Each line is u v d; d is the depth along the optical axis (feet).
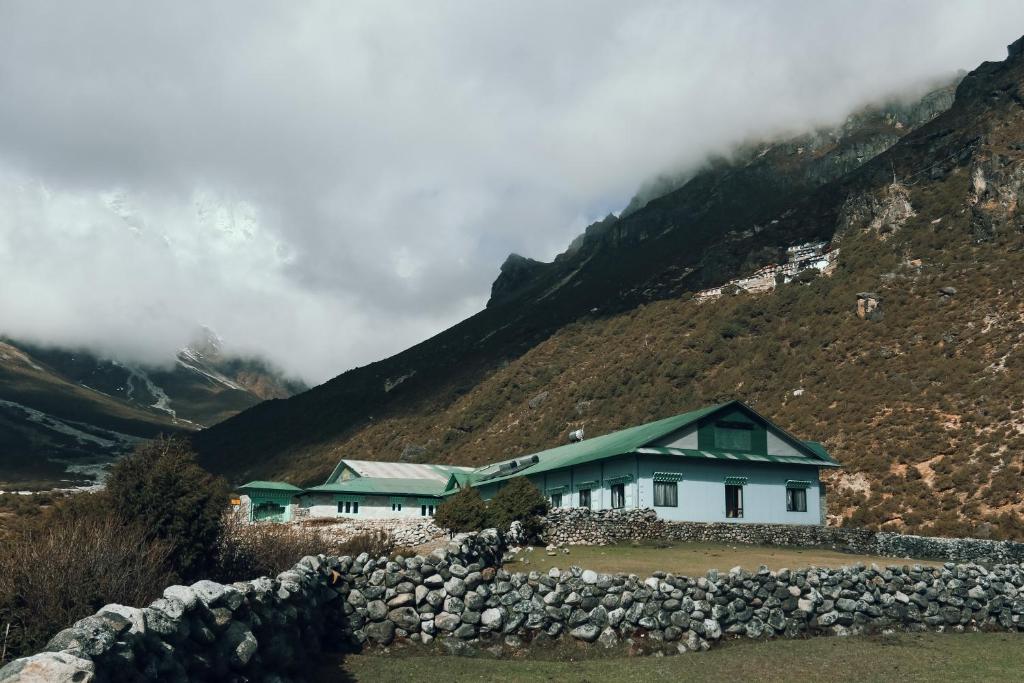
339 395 552.41
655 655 54.54
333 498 208.23
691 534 117.29
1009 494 160.15
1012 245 281.95
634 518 114.62
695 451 135.23
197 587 33.45
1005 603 69.56
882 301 291.38
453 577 54.29
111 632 26.32
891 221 361.92
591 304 485.15
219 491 59.00
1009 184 310.24
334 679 44.34
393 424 427.74
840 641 60.70
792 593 62.85
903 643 60.90
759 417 141.69
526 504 106.52
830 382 253.65
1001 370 213.87
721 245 453.58
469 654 51.80
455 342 584.81
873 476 188.85
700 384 304.71
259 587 38.58
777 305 342.64
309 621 45.65
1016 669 53.83
